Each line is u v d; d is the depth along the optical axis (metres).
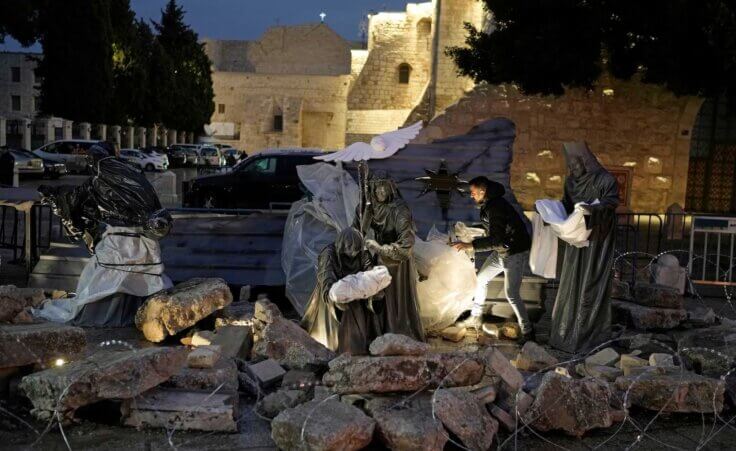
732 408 6.12
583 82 18.45
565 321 7.64
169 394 5.36
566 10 17.64
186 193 18.22
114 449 4.82
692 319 8.59
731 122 23.28
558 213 7.61
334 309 6.57
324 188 8.98
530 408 5.41
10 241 13.19
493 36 19.48
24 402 5.50
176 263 9.27
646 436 5.45
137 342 7.12
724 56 15.52
